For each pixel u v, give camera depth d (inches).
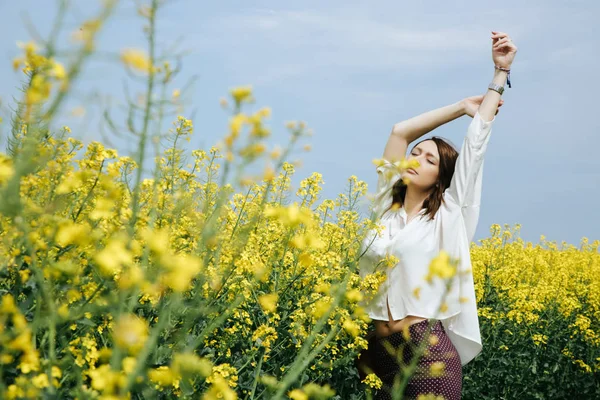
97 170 97.0
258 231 159.8
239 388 127.4
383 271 141.6
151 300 90.8
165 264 52.1
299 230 168.9
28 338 59.6
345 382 172.4
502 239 314.3
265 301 93.4
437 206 143.3
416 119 159.2
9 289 93.8
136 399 83.9
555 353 250.4
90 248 81.6
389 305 137.3
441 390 128.2
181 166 126.6
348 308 152.0
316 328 76.4
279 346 147.1
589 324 256.7
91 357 79.7
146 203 102.5
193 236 103.0
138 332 51.9
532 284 340.8
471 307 138.0
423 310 132.3
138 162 67.4
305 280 154.2
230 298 126.6
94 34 57.0
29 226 77.1
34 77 63.6
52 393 64.9
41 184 89.4
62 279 71.2
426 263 135.6
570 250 454.3
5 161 70.9
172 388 91.1
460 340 140.8
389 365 137.3
